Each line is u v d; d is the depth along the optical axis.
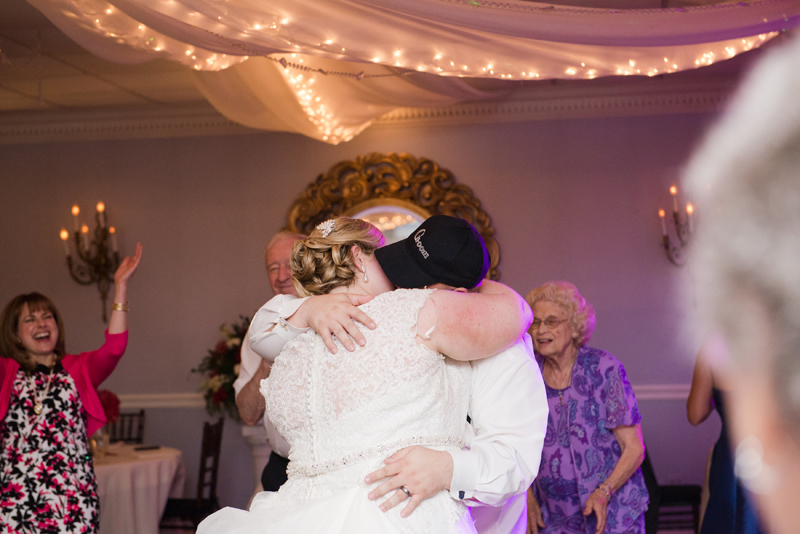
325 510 1.34
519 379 1.54
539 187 6.22
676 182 6.09
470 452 1.40
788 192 0.24
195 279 6.55
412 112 6.36
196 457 6.36
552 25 2.77
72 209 6.72
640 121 6.18
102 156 6.77
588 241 6.13
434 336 1.41
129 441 6.35
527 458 1.49
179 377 6.47
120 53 3.11
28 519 3.00
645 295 6.04
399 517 1.31
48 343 3.24
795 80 0.24
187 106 6.58
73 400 3.20
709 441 5.88
